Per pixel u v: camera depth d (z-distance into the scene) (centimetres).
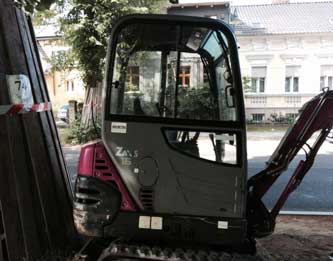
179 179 402
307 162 455
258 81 2925
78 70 1803
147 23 409
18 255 449
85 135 1783
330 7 3148
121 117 404
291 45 2877
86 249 450
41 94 547
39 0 477
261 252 508
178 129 404
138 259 398
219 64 408
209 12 2677
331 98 442
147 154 403
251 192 447
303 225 710
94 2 1622
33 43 562
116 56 410
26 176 480
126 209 402
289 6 3238
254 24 2998
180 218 400
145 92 409
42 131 536
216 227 400
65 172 588
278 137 2159
